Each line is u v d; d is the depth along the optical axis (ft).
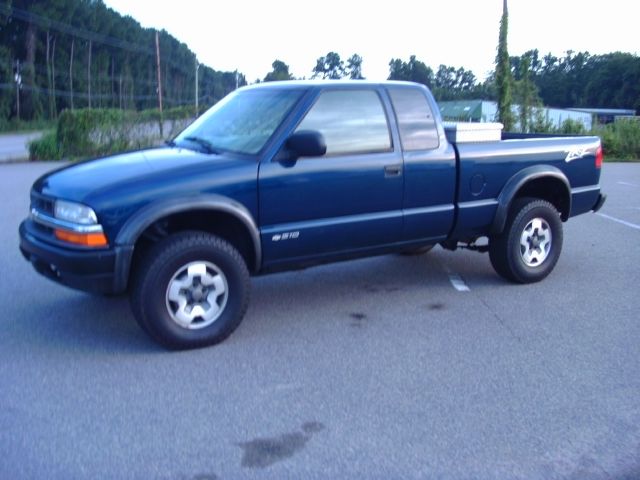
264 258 17.24
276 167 16.83
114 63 276.62
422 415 13.24
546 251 22.61
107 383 14.58
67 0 237.45
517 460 11.67
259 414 13.25
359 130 18.25
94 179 15.92
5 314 18.93
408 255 26.58
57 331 17.67
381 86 18.88
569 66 292.40
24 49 226.58
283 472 11.28
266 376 15.03
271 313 19.48
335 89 17.99
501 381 14.83
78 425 12.76
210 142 18.33
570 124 84.23
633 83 258.78
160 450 11.92
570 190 22.84
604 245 28.84
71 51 245.86
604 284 22.54
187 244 15.89
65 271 15.33
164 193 15.55
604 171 65.62
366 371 15.35
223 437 12.38
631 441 12.30
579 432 12.62
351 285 22.40
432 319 19.01
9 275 22.81
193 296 16.28
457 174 19.99
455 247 22.54
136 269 16.11
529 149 21.58
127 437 12.34
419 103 19.48
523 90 83.92
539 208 21.91
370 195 18.39
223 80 334.24
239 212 16.29
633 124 85.30
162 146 19.25
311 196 17.42
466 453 11.87
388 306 20.17
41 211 16.56
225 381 14.75
